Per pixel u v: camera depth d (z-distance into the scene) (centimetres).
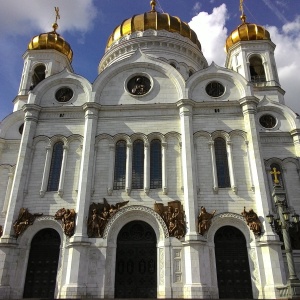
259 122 3672
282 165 3422
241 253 2638
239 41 4394
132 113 3186
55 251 2733
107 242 2658
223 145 3056
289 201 3253
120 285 2577
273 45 4403
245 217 2689
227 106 3177
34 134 3159
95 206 2791
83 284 2497
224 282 2552
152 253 2673
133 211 2762
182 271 2539
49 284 2616
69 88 3372
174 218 2695
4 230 2720
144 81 3372
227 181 2895
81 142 3111
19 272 2634
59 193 2877
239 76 3269
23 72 4344
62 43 4478
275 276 2436
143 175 2948
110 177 2912
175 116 3156
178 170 2931
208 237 2652
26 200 2881
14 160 3569
